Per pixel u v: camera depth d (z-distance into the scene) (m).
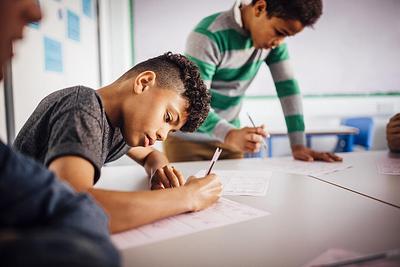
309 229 0.55
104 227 0.36
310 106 3.36
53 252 0.26
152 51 3.11
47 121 0.66
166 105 0.76
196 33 1.31
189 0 3.10
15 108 1.15
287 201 0.72
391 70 3.42
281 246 0.49
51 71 1.49
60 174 0.54
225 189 0.83
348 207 0.68
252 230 0.55
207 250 0.47
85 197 0.38
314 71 3.32
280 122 3.30
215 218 0.61
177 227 0.56
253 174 1.01
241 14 1.32
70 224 0.31
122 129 0.79
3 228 0.29
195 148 1.48
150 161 1.04
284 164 1.20
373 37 3.35
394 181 0.92
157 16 3.07
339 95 3.39
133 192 0.58
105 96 0.78
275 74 1.53
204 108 0.83
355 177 0.97
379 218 0.61
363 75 3.39
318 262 0.43
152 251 0.47
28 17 0.32
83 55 2.06
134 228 0.55
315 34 3.26
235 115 1.53
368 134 3.13
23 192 0.31
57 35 1.58
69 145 0.57
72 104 0.63
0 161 0.33
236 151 1.49
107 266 0.29
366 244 0.49
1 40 0.31
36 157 0.65
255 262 0.44
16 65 1.16
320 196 0.76
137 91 0.75
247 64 1.43
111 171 1.09
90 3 2.23
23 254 0.25
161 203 0.58
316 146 3.49
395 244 0.49
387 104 3.47
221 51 1.31
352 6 3.27
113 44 2.95
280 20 1.15
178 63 0.82
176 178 0.82
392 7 3.33
